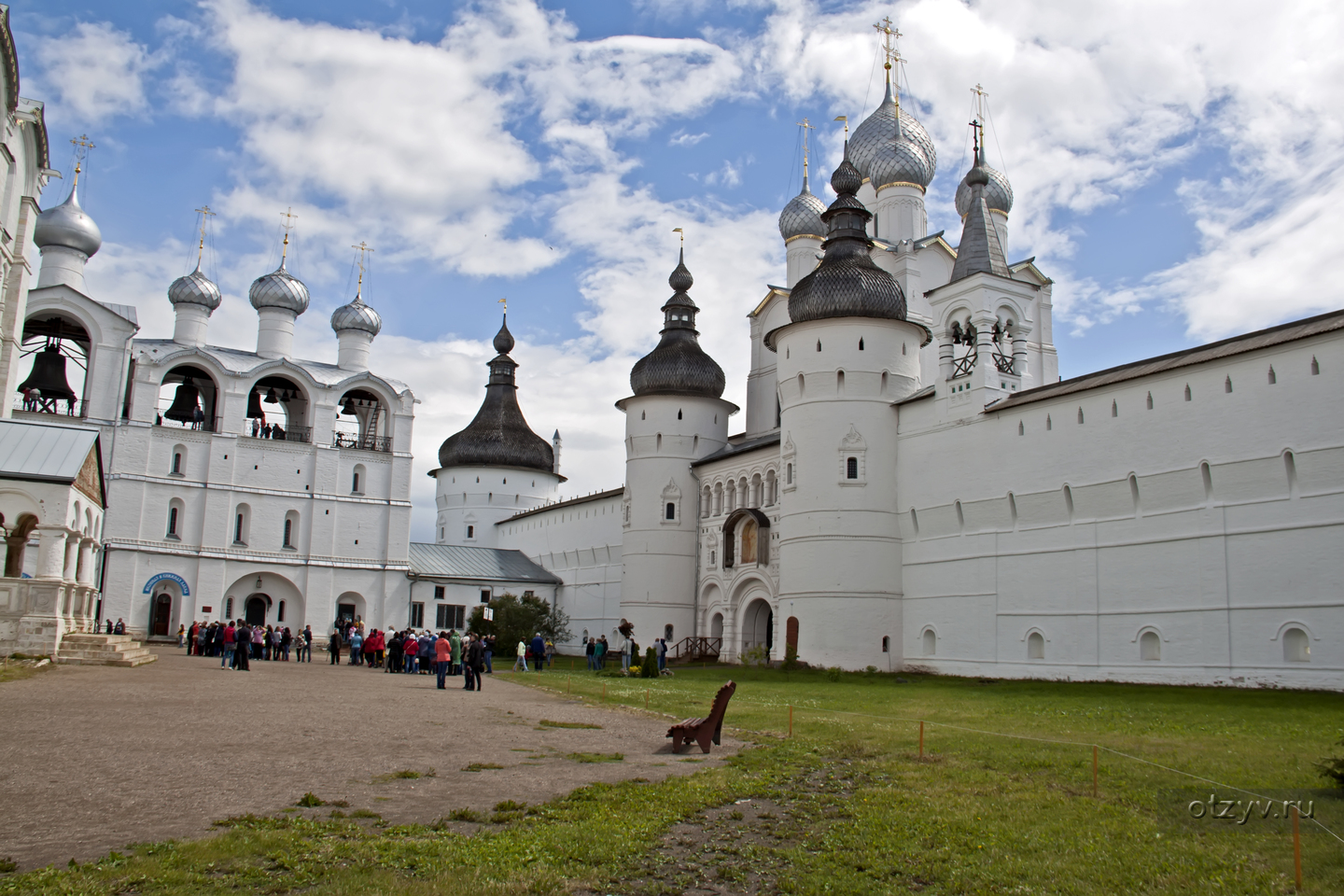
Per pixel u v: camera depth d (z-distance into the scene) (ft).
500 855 31.37
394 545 224.33
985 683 123.24
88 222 203.92
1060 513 128.26
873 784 46.16
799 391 163.32
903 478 155.63
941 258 195.62
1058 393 129.39
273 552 213.05
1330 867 31.78
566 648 247.50
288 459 216.95
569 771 47.80
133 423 203.00
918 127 204.03
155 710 65.10
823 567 155.94
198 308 224.33
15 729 53.11
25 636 96.17
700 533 200.44
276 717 65.26
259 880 27.86
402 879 28.48
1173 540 114.01
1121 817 38.93
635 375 208.44
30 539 128.67
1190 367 113.19
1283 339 104.27
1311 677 99.45
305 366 226.99
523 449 298.15
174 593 204.54
